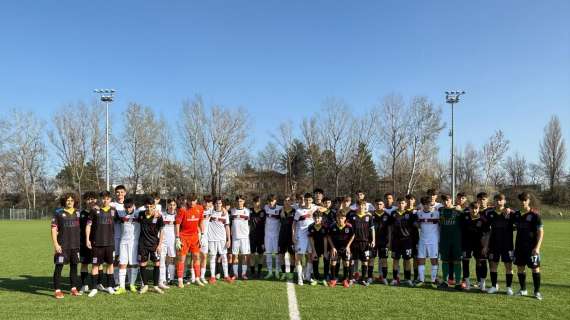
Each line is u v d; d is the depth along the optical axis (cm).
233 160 5406
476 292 968
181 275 1027
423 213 1054
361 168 5400
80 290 981
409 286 1034
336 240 1048
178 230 1016
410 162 5291
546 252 1797
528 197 939
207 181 5384
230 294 935
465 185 5859
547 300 890
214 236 1107
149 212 980
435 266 1064
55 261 912
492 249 966
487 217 988
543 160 6375
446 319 740
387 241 1079
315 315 761
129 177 5475
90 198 960
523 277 938
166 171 5694
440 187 5972
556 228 3462
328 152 5503
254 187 6444
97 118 5716
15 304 844
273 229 1166
